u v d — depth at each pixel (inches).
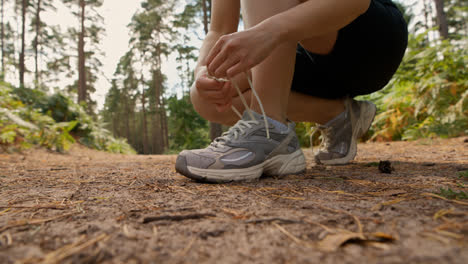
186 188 40.9
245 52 32.1
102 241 19.7
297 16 32.4
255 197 33.2
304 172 53.5
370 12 49.5
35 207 30.8
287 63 45.6
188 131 429.4
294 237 19.6
